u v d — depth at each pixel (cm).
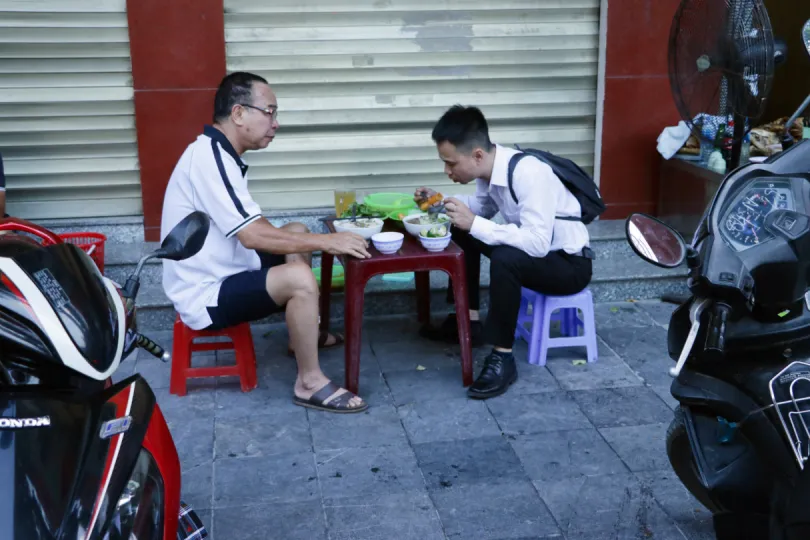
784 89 605
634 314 482
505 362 390
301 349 371
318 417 369
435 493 311
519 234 377
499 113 532
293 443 347
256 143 363
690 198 512
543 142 542
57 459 160
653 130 537
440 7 507
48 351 163
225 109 356
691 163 508
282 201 523
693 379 233
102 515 162
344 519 296
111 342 173
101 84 485
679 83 423
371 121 518
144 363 421
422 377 408
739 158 448
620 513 298
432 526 291
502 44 520
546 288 400
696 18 406
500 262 380
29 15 469
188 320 368
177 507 193
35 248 179
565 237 397
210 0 477
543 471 326
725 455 242
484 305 496
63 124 488
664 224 216
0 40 470
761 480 236
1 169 400
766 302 212
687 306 235
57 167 495
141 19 473
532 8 517
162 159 495
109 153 498
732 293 206
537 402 381
